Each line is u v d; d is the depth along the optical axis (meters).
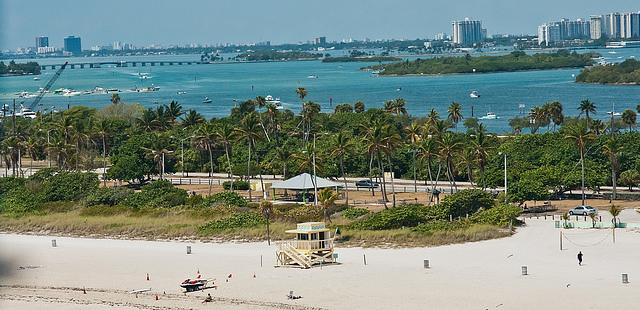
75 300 195.50
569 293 184.62
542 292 186.25
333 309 178.38
